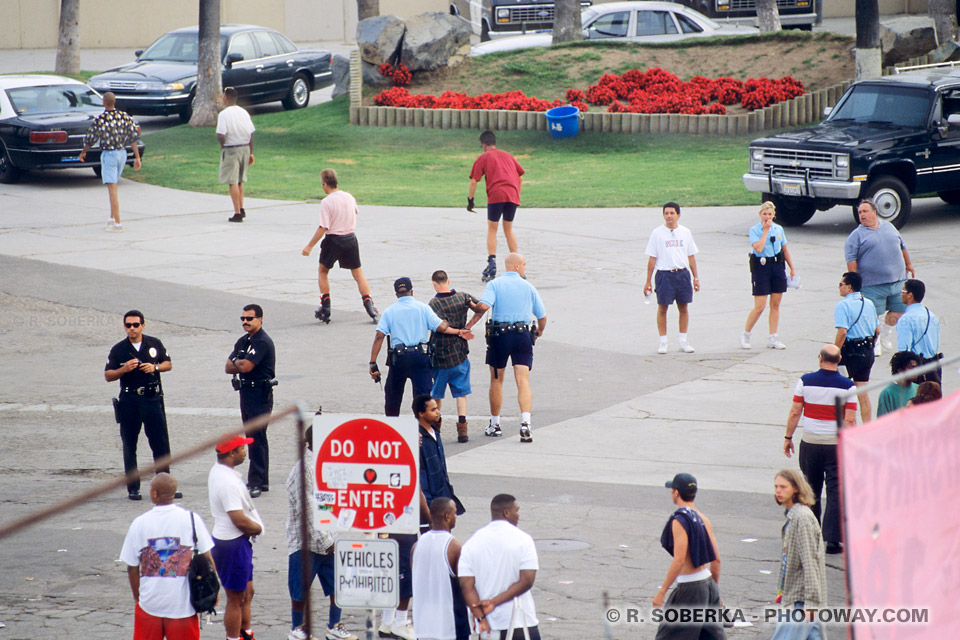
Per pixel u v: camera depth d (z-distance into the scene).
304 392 48.78
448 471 40.12
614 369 52.44
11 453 42.50
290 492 27.12
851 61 116.69
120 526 35.66
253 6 196.75
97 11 192.00
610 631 26.66
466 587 23.84
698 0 137.25
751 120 110.75
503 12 139.12
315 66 131.88
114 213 80.75
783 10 137.00
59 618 28.27
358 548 23.66
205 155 106.81
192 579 24.47
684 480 25.22
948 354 50.69
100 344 56.66
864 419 39.69
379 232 80.62
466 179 100.75
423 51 123.81
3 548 33.31
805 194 76.06
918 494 17.31
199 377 51.50
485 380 52.06
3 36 189.62
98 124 79.19
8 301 63.19
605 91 116.12
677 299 53.91
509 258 44.09
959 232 76.38
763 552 32.09
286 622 28.83
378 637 27.72
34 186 96.50
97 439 44.28
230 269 70.62
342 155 109.38
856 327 43.72
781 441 42.53
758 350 54.66
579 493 37.34
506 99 117.00
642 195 91.75
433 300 44.25
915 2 187.75
